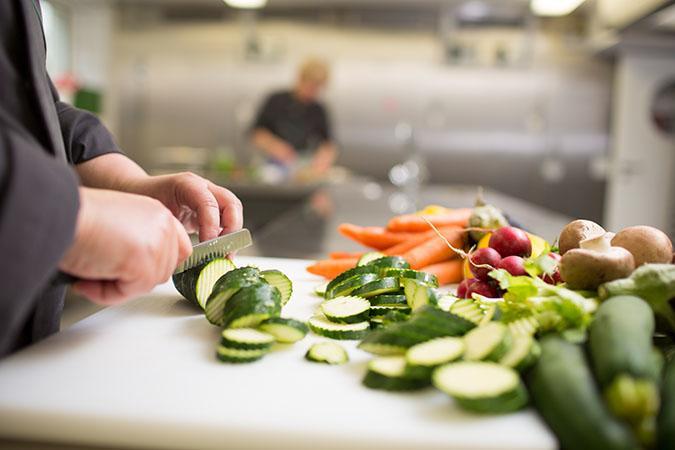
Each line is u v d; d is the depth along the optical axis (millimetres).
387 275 1045
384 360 738
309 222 2672
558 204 7074
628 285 797
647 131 6445
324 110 6234
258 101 7211
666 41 5047
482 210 1320
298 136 6180
